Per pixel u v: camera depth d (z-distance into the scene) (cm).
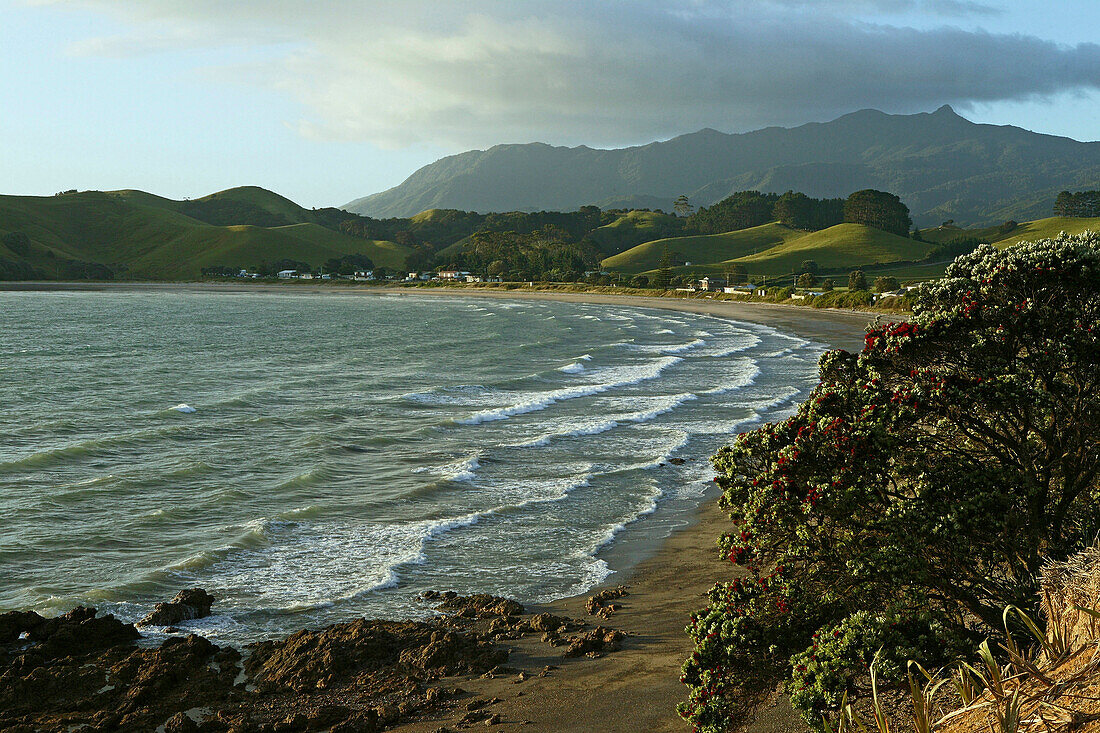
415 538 1728
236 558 1602
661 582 1475
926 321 806
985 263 849
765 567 862
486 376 4506
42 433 2873
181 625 1276
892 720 584
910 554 684
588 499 2058
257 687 1048
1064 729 388
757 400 3584
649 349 6178
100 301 14612
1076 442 739
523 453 2564
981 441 775
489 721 917
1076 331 747
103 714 963
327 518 1877
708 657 738
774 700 793
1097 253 769
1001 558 745
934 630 643
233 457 2491
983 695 450
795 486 746
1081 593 510
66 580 1474
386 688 1029
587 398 3684
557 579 1512
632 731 867
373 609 1352
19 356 5512
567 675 1044
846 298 10856
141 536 1734
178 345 6431
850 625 652
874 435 724
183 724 930
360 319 10019
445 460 2461
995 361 770
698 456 2514
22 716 966
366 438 2766
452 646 1145
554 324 9062
